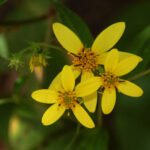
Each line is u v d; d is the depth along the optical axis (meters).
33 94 0.39
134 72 0.41
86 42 0.41
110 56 0.38
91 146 0.44
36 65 0.40
